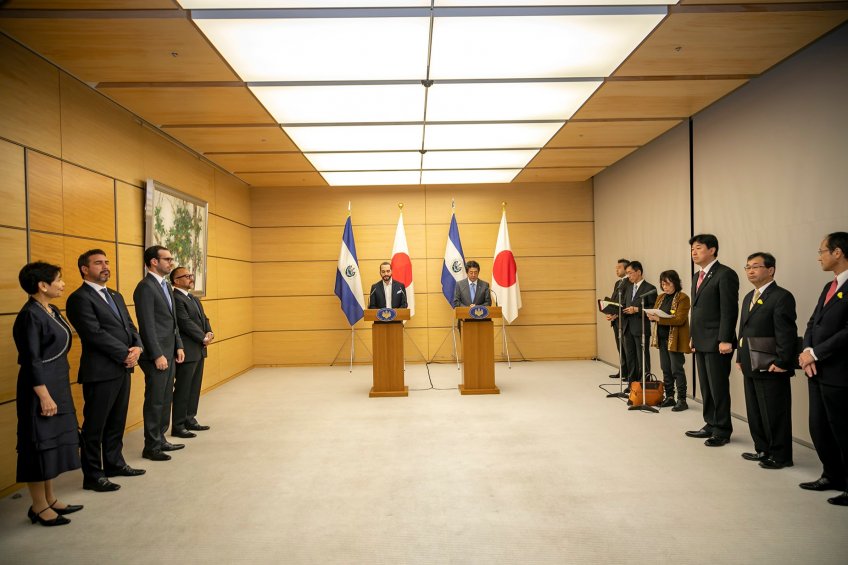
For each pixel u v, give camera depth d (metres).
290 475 3.60
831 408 2.97
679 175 5.95
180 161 6.02
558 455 3.91
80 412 4.07
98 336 3.29
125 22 3.24
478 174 7.91
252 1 3.05
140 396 5.03
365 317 5.98
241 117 5.14
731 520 2.80
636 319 6.04
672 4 3.21
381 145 6.23
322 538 2.69
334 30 3.41
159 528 2.83
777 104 4.36
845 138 3.71
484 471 3.61
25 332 2.76
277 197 8.66
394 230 8.70
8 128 3.41
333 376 7.63
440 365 8.41
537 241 8.74
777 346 3.40
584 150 6.60
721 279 4.00
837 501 2.96
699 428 4.58
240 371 7.91
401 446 4.20
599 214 8.48
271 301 8.62
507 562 2.43
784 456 3.55
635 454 3.91
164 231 5.39
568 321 8.73
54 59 3.76
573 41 3.65
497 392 6.12
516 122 5.46
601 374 7.38
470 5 3.17
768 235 4.50
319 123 5.38
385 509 3.02
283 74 4.13
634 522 2.80
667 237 6.25
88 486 3.38
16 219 3.46
